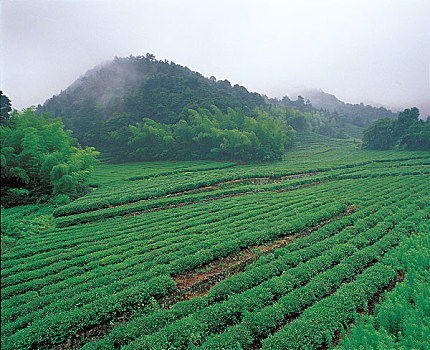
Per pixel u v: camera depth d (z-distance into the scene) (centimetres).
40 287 1616
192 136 8756
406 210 2664
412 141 8762
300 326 1106
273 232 2272
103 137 10594
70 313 1293
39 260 1936
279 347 1023
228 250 2002
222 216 2853
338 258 1762
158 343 1073
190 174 5834
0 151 3453
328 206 3002
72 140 5762
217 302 1398
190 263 1805
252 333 1141
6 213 3048
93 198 3750
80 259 1936
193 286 1608
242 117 9188
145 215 3083
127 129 9962
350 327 1187
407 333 962
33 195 3681
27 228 2658
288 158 9256
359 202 3167
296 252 1855
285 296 1349
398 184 4131
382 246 1877
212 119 9562
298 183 4806
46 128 4112
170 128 9919
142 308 1416
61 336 1217
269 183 5012
